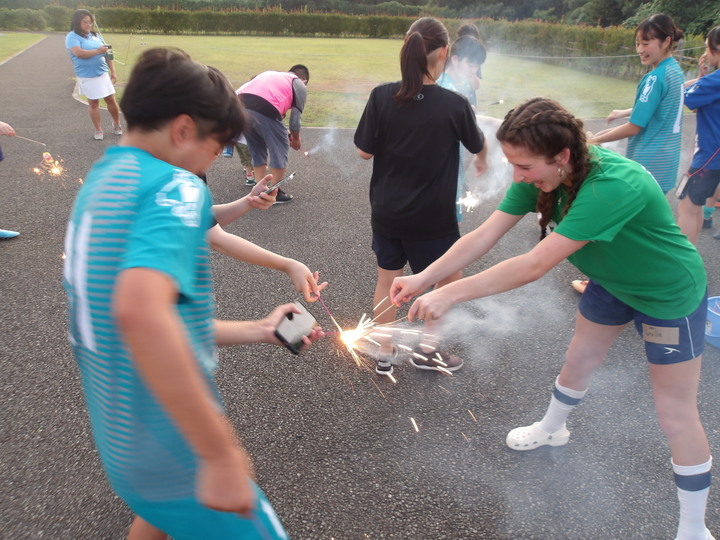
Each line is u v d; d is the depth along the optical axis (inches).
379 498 92.0
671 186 165.8
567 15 1547.7
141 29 1298.0
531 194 81.5
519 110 68.4
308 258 182.5
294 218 217.0
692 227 166.4
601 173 67.9
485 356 132.4
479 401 116.5
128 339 39.3
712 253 187.9
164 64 47.6
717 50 154.0
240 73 630.5
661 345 78.0
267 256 79.8
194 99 47.3
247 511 45.9
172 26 1315.2
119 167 46.1
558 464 99.7
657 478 96.7
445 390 119.7
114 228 43.4
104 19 1274.6
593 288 88.6
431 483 95.2
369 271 174.4
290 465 98.6
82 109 414.0
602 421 110.7
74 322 48.6
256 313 149.7
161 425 47.4
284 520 87.4
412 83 101.7
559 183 71.7
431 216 110.6
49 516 87.4
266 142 216.2
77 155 293.9
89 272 44.1
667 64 153.7
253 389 118.4
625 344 137.5
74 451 100.7
